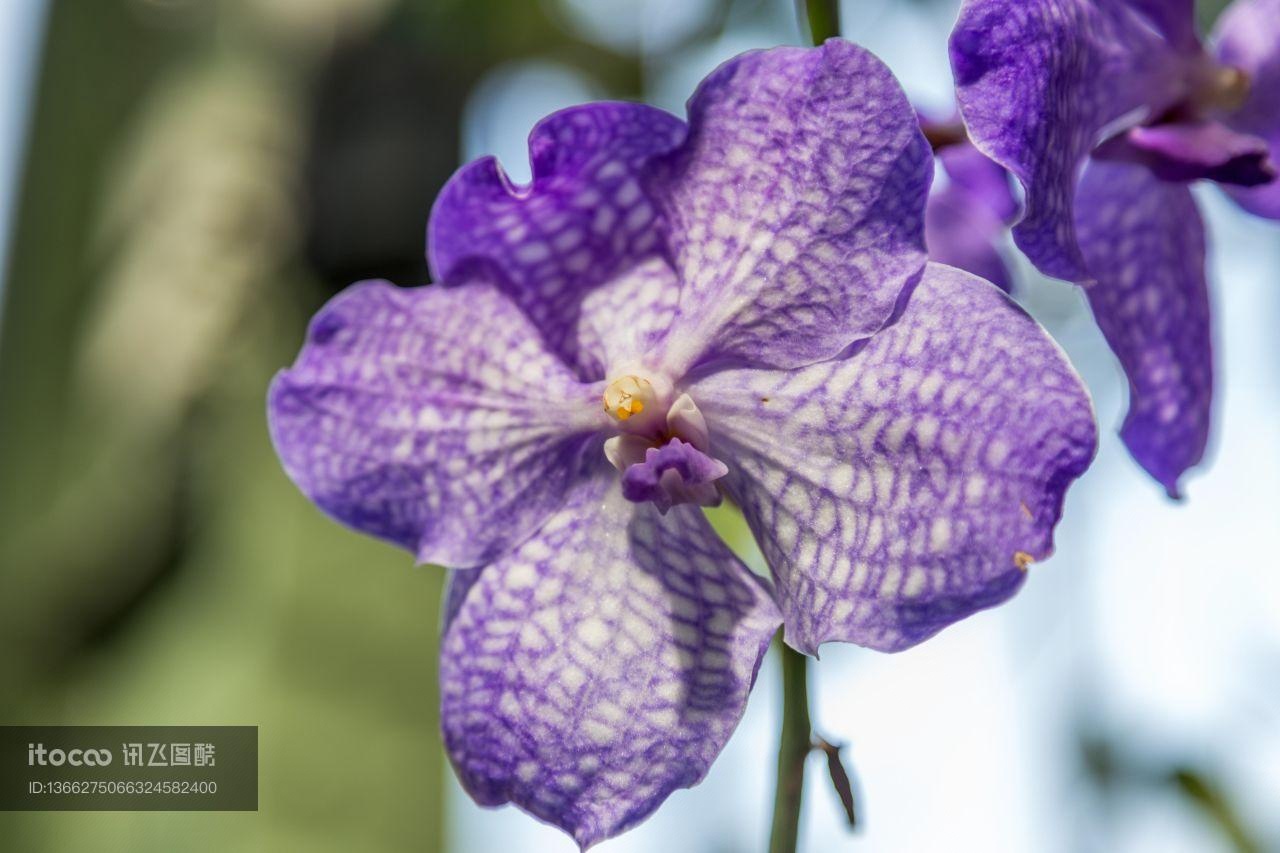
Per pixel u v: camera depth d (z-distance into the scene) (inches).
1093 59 16.1
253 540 23.1
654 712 16.1
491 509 16.4
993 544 15.3
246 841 21.3
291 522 23.1
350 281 24.3
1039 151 15.3
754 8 24.5
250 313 24.5
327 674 22.0
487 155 15.7
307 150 24.5
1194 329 17.2
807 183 15.6
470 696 16.2
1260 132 17.3
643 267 16.2
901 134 15.4
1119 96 16.6
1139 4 16.7
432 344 16.3
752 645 16.0
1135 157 16.8
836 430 15.7
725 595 16.1
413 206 24.1
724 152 15.7
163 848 21.5
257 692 21.8
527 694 16.2
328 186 24.3
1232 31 17.3
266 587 22.4
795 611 15.8
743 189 15.7
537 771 16.1
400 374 16.3
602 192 16.0
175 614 23.5
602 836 16.0
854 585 15.6
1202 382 17.3
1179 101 16.8
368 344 16.2
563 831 16.1
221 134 24.5
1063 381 15.2
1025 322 15.3
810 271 15.7
